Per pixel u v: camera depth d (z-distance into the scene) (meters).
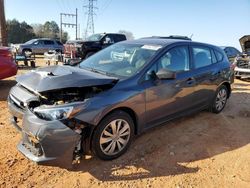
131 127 4.41
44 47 27.70
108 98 4.01
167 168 4.19
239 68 12.47
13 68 8.61
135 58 4.93
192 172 4.12
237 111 7.02
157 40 5.56
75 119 3.69
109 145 4.17
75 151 3.85
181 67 5.31
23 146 3.93
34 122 3.65
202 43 6.12
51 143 3.60
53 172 3.96
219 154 4.69
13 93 4.38
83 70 4.50
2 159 4.20
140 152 4.58
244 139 5.33
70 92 3.92
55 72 4.17
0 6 17.72
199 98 5.79
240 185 3.88
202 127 5.79
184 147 4.86
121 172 4.02
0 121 5.66
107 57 5.28
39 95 3.88
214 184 3.87
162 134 5.32
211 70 6.02
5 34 18.22
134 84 4.41
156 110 4.76
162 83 4.77
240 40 14.02
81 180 3.80
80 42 15.99
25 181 3.74
